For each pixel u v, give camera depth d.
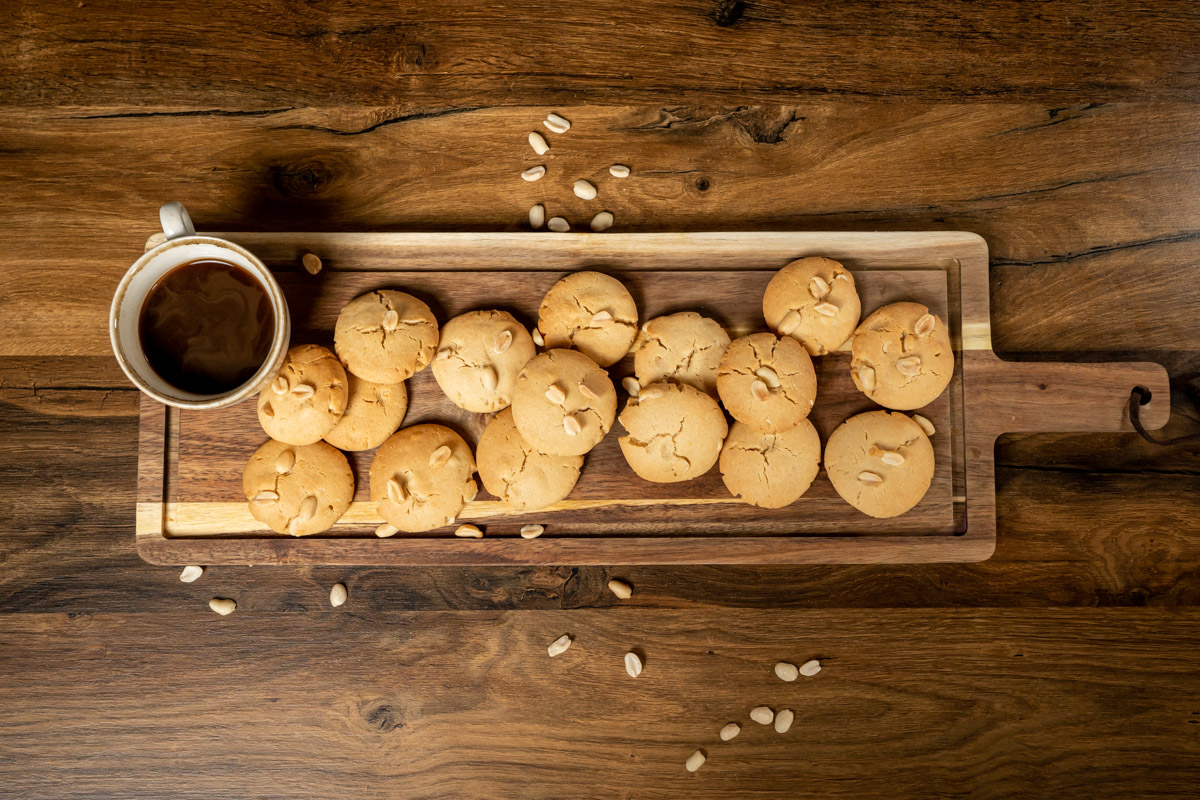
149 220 0.78
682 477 0.74
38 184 0.78
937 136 0.79
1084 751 0.78
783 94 0.78
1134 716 0.78
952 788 0.78
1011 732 0.78
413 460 0.75
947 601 0.78
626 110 0.78
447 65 0.79
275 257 0.76
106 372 0.78
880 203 0.78
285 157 0.78
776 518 0.76
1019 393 0.76
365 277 0.76
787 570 0.78
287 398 0.73
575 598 0.78
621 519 0.76
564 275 0.76
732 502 0.76
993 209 0.78
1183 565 0.78
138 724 0.77
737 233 0.76
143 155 0.78
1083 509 0.78
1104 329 0.78
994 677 0.78
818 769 0.78
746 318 0.76
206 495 0.76
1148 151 0.78
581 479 0.76
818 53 0.78
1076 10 0.78
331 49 0.79
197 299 0.72
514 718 0.78
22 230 0.78
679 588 0.78
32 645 0.77
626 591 0.78
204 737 0.78
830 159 0.78
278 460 0.75
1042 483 0.78
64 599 0.77
